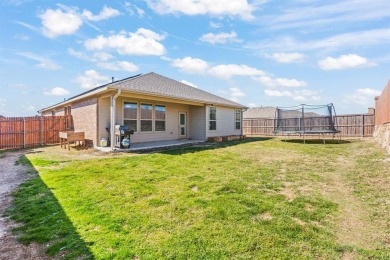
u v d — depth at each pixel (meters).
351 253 2.55
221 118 16.67
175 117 14.70
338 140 14.52
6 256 2.64
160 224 3.28
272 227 3.13
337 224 3.23
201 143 13.49
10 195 4.66
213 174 5.97
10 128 12.37
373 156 7.99
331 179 5.52
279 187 4.90
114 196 4.37
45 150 10.63
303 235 2.93
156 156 8.41
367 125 16.25
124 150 9.71
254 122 22.48
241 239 2.85
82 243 2.83
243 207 3.80
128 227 3.21
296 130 14.64
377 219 3.35
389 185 4.77
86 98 11.77
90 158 8.24
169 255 2.56
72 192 4.61
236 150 10.38
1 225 3.41
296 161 7.79
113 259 2.51
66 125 14.10
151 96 11.22
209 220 3.37
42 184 5.17
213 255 2.55
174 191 4.62
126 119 11.80
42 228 3.23
